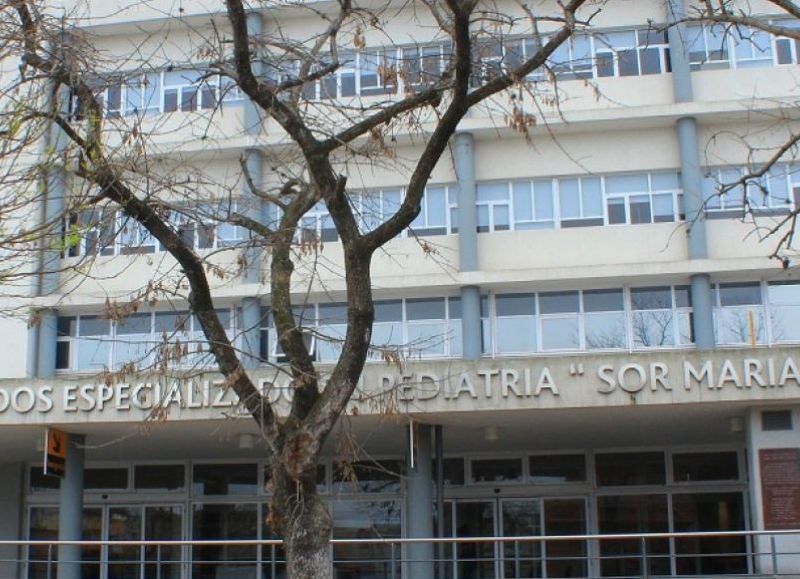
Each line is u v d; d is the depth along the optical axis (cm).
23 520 2778
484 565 2595
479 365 2094
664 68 2798
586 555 2573
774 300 2666
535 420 2205
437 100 1202
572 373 2072
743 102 2653
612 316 2705
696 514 2562
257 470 2728
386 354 1145
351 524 2619
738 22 1270
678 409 2109
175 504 2733
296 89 1395
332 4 2817
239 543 1695
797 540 2044
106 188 1129
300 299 2752
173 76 2862
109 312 1148
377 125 1242
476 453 2669
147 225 1128
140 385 2136
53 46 1268
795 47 2770
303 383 1050
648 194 2758
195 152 2289
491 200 2797
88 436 2375
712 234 2700
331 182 1115
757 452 2080
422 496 2192
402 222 1102
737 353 2047
